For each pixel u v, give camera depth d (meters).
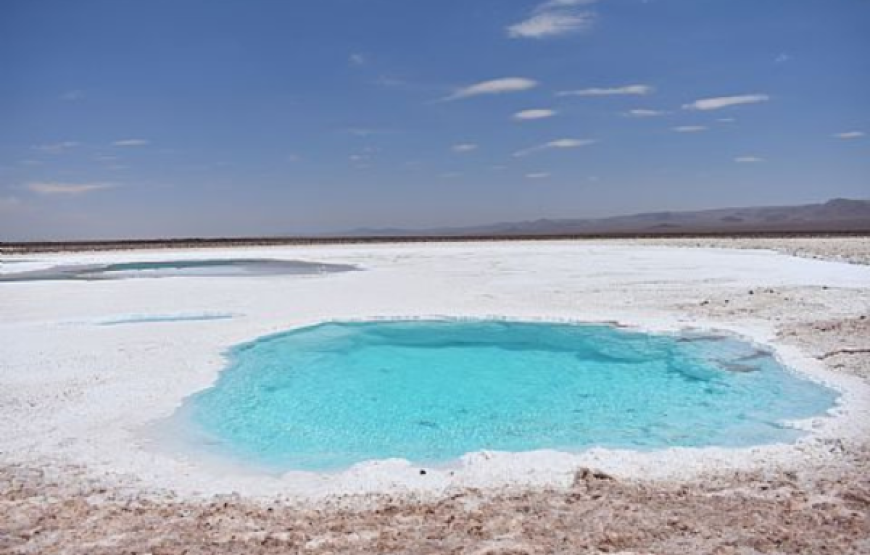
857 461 7.45
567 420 9.82
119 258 44.16
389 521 6.12
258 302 19.59
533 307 18.17
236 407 10.10
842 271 24.97
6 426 8.89
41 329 15.36
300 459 8.13
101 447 8.24
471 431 9.35
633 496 6.59
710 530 5.75
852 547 5.40
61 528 6.02
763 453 7.79
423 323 16.70
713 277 23.88
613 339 14.84
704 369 12.27
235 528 6.02
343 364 13.29
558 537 5.68
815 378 10.99
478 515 6.20
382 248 53.19
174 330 15.29
